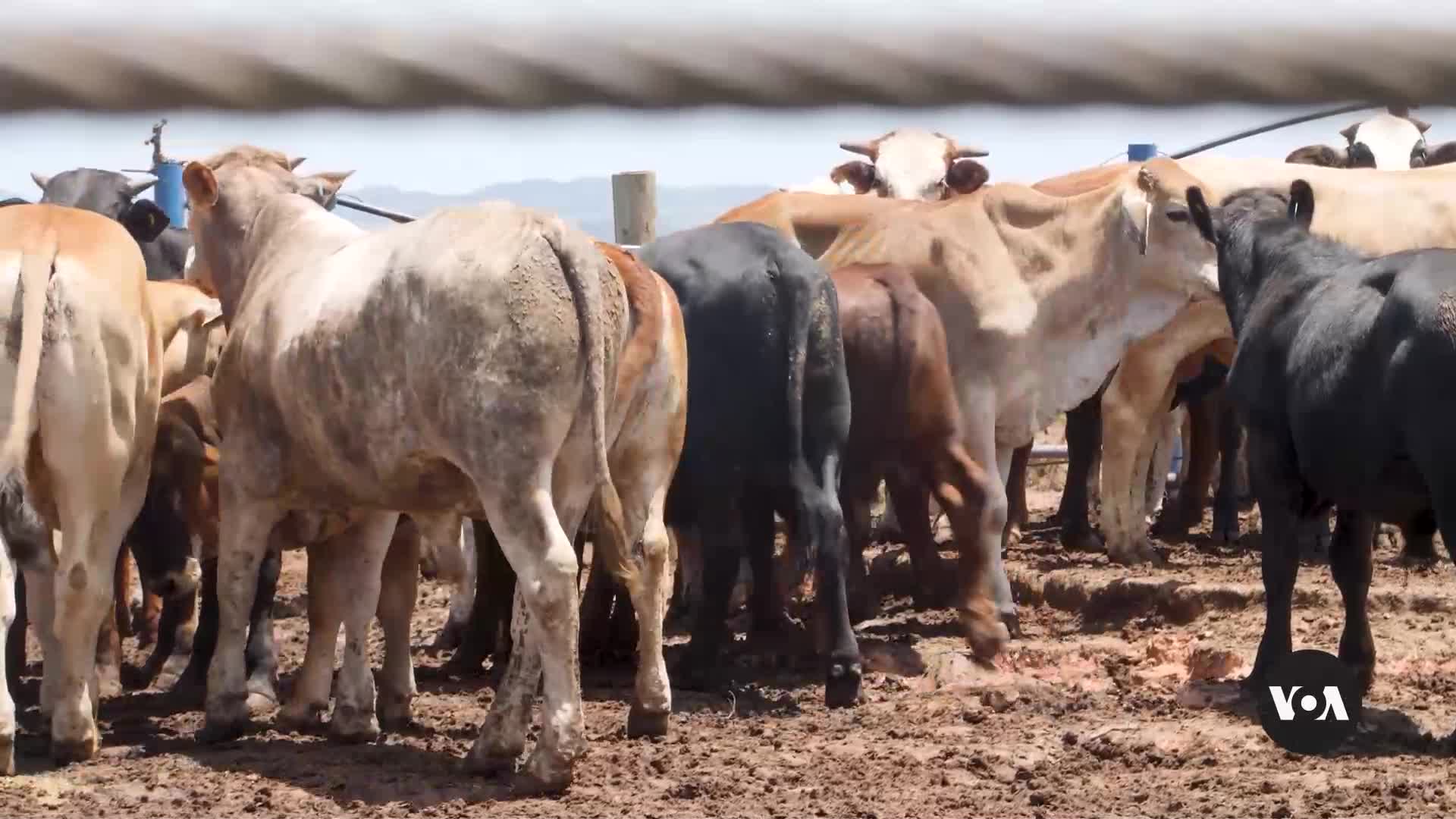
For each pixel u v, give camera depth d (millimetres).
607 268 8078
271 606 10766
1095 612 14008
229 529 9047
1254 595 13227
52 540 8867
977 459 13641
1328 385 9352
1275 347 10266
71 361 8133
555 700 7613
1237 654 11555
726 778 8148
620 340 8242
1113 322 14211
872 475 11852
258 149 11016
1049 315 13969
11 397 7977
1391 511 9266
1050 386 14117
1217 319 15117
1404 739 9094
